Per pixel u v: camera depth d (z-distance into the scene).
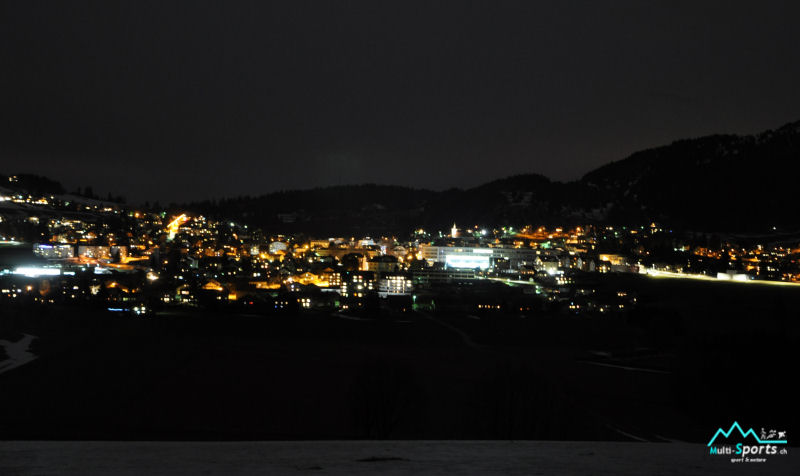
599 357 102.56
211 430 53.03
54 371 76.00
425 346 114.88
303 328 129.12
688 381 31.67
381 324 137.75
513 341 123.12
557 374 81.50
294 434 51.94
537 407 46.66
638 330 137.12
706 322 144.25
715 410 29.47
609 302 177.75
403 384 53.66
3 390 65.50
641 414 55.72
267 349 102.88
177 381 73.56
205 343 105.50
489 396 47.81
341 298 169.50
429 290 190.38
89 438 48.91
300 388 70.88
